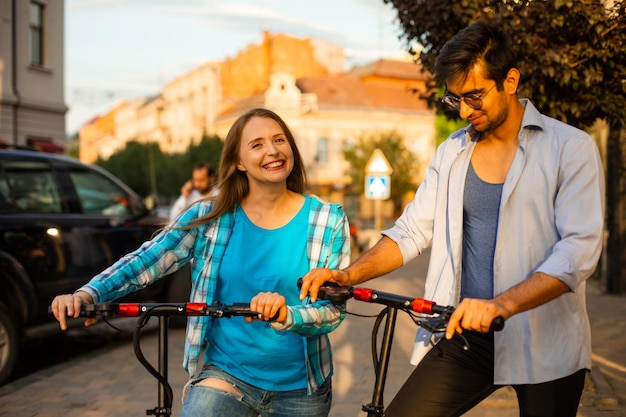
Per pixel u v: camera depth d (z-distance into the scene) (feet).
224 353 9.34
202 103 185.37
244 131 9.45
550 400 8.74
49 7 75.51
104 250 24.75
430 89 20.47
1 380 20.72
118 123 264.72
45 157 24.29
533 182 8.82
